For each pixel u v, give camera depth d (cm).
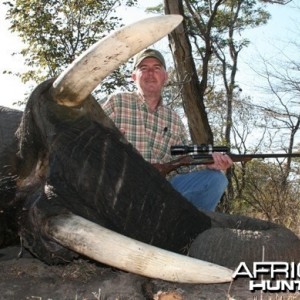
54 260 163
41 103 163
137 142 246
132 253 147
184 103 554
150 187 165
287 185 530
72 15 634
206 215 183
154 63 248
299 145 753
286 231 180
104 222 158
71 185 156
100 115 165
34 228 159
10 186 173
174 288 163
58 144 158
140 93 250
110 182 159
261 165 581
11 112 194
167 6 551
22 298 161
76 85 154
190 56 552
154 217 165
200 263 147
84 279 171
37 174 171
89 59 149
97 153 159
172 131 255
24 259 190
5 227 179
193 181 242
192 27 706
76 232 150
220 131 948
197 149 236
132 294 161
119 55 147
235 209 530
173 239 169
